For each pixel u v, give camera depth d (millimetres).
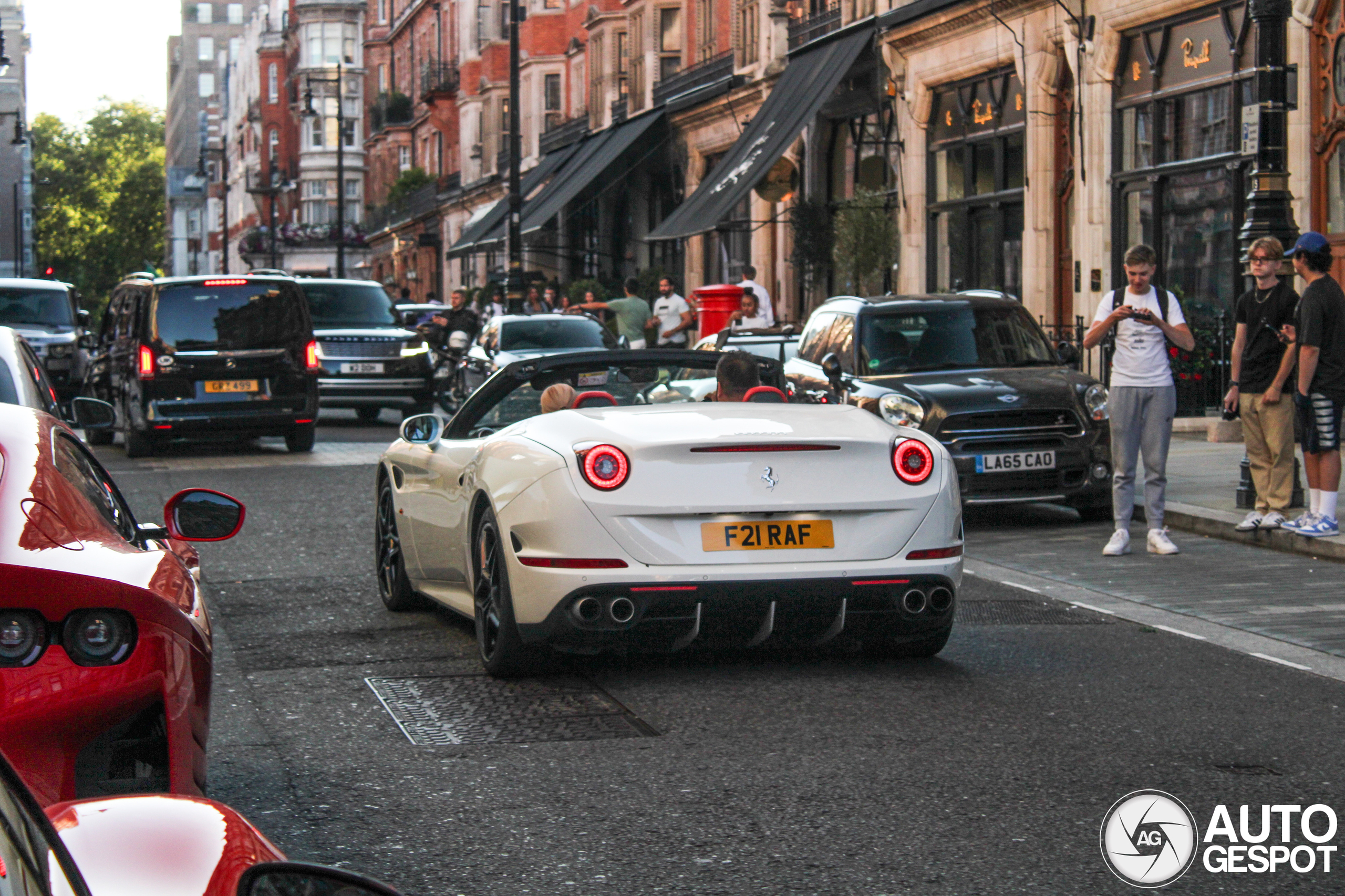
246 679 6457
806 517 5938
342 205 52688
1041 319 20438
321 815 4559
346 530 11219
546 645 6027
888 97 24750
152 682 3240
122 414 18062
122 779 3289
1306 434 9570
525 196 42156
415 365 22500
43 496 3506
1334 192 15219
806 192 28172
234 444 19938
